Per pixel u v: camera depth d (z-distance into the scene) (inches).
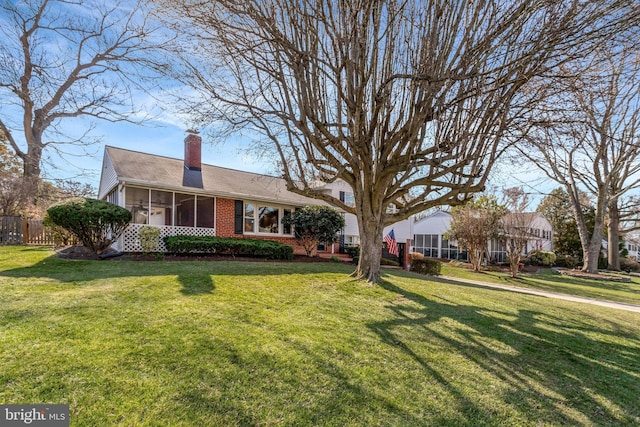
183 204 532.1
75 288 222.2
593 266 769.6
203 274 292.0
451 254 1065.5
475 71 223.0
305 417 104.5
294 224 573.6
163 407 101.8
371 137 275.4
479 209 714.8
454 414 113.7
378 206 311.6
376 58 246.1
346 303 236.1
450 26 239.0
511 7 221.3
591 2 199.9
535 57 225.6
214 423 97.5
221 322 173.3
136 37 442.0
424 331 191.5
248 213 585.0
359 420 105.5
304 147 302.8
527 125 272.8
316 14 220.5
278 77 267.3
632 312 315.9
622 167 731.4
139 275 274.4
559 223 1225.4
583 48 229.1
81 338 140.3
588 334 217.8
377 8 231.8
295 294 249.1
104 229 385.7
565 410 122.9
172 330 156.4
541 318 248.8
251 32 230.7
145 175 480.4
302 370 132.2
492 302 288.7
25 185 583.5
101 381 111.2
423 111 243.4
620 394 138.6
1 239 516.4
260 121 287.6
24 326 148.9
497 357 165.0
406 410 113.2
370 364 143.6
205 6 235.6
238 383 118.6
